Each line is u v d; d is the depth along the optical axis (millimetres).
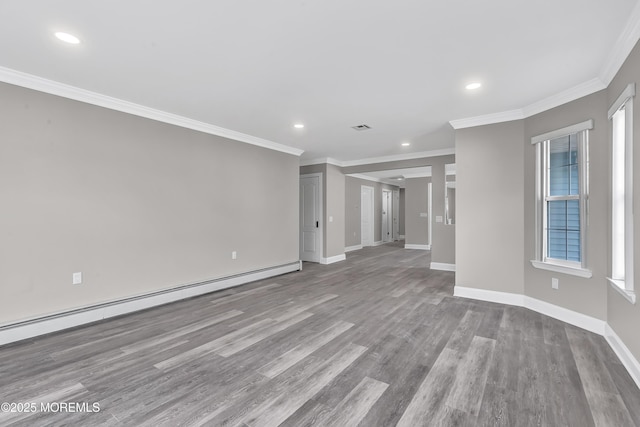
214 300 4113
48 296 2982
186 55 2459
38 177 2922
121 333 2980
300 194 7551
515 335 2920
